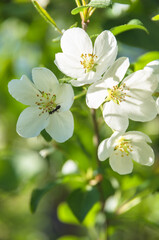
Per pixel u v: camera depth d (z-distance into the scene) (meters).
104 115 0.38
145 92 0.38
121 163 0.39
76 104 0.42
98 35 0.37
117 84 0.37
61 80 0.38
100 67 0.38
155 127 0.51
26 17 0.55
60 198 0.77
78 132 0.46
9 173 0.54
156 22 0.49
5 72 0.57
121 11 0.49
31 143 0.56
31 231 0.81
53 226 0.82
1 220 0.79
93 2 0.36
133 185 0.48
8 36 0.58
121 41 0.49
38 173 0.54
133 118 0.38
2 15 0.55
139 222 0.48
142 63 0.42
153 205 0.51
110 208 0.48
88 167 0.45
